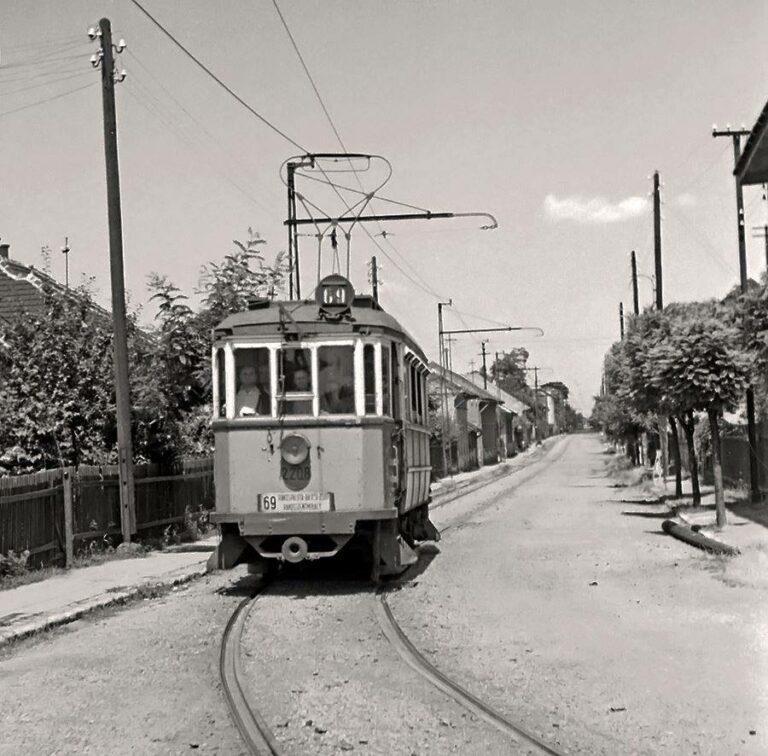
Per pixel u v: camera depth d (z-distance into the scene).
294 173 22.55
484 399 84.50
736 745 6.24
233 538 13.60
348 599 12.70
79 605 12.29
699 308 22.62
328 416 13.16
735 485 32.22
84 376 19.38
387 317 14.10
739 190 28.20
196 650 9.60
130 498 18.14
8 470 18.34
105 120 18.41
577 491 39.38
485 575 14.88
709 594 12.27
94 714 7.28
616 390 38.09
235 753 6.23
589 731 6.61
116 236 18.25
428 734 6.55
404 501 14.38
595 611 11.36
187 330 19.70
